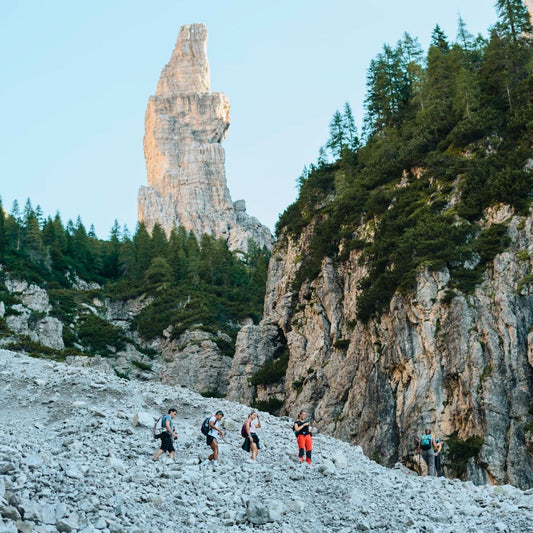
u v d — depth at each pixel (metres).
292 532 20.86
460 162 82.06
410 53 126.81
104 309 148.62
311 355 88.81
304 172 120.62
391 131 103.88
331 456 29.42
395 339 71.94
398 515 23.09
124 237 198.75
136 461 25.92
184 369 121.81
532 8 129.88
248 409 36.88
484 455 58.94
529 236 69.94
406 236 77.19
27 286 140.00
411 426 65.56
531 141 78.19
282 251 113.50
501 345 64.56
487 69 96.06
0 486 18.88
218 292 151.00
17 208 192.00
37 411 33.69
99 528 18.20
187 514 21.14
